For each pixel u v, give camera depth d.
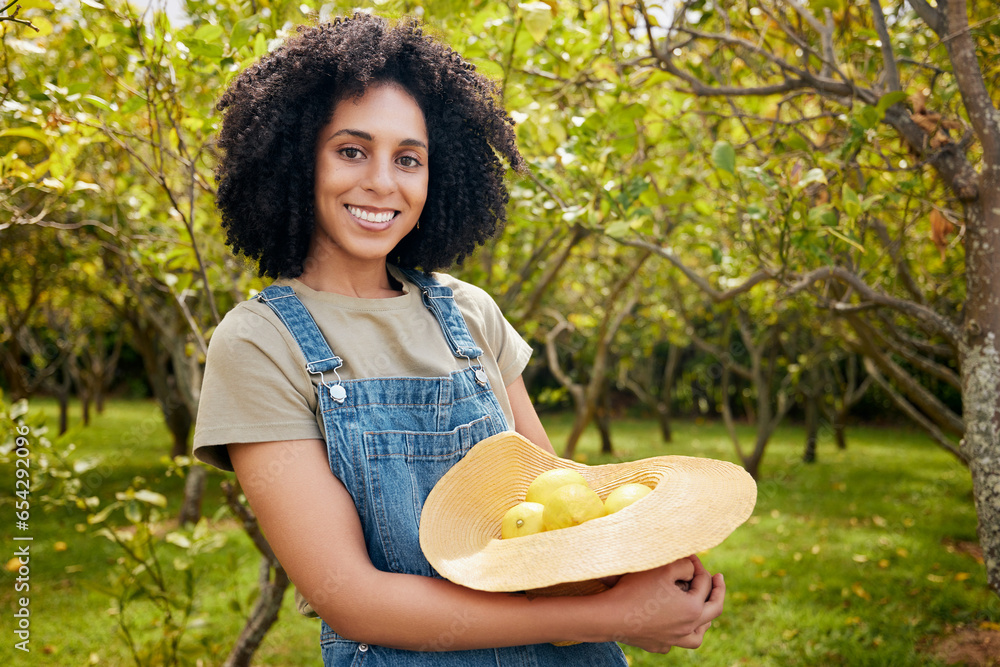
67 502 2.74
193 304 5.06
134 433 12.25
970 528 6.66
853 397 11.66
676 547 0.92
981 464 2.07
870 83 2.78
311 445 1.04
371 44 1.19
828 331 6.87
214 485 9.03
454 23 2.61
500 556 0.98
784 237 2.47
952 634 4.49
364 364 1.12
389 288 1.31
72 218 4.86
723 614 4.91
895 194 2.53
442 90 1.31
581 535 0.96
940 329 2.28
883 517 7.33
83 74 2.77
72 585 5.54
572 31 2.98
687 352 17.00
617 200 2.58
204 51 2.00
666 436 12.90
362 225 1.15
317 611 0.99
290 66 1.18
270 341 1.06
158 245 3.48
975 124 2.05
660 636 1.00
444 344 1.23
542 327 8.40
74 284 7.60
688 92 2.75
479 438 1.18
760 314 8.06
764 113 3.43
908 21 2.96
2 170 2.20
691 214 3.84
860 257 2.81
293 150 1.20
